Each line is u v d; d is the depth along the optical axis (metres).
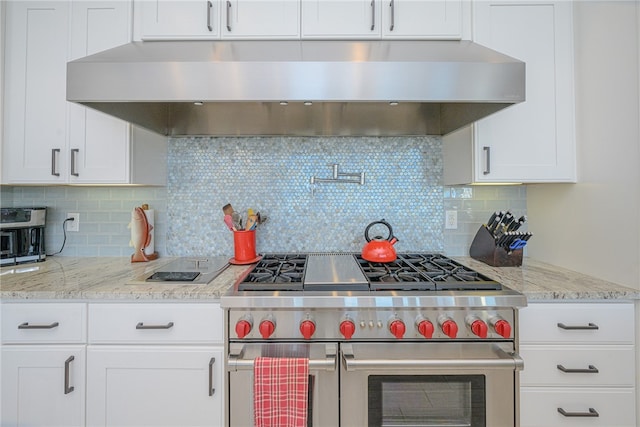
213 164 1.83
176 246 1.83
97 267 1.56
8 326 1.17
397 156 1.83
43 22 1.48
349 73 1.14
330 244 1.83
